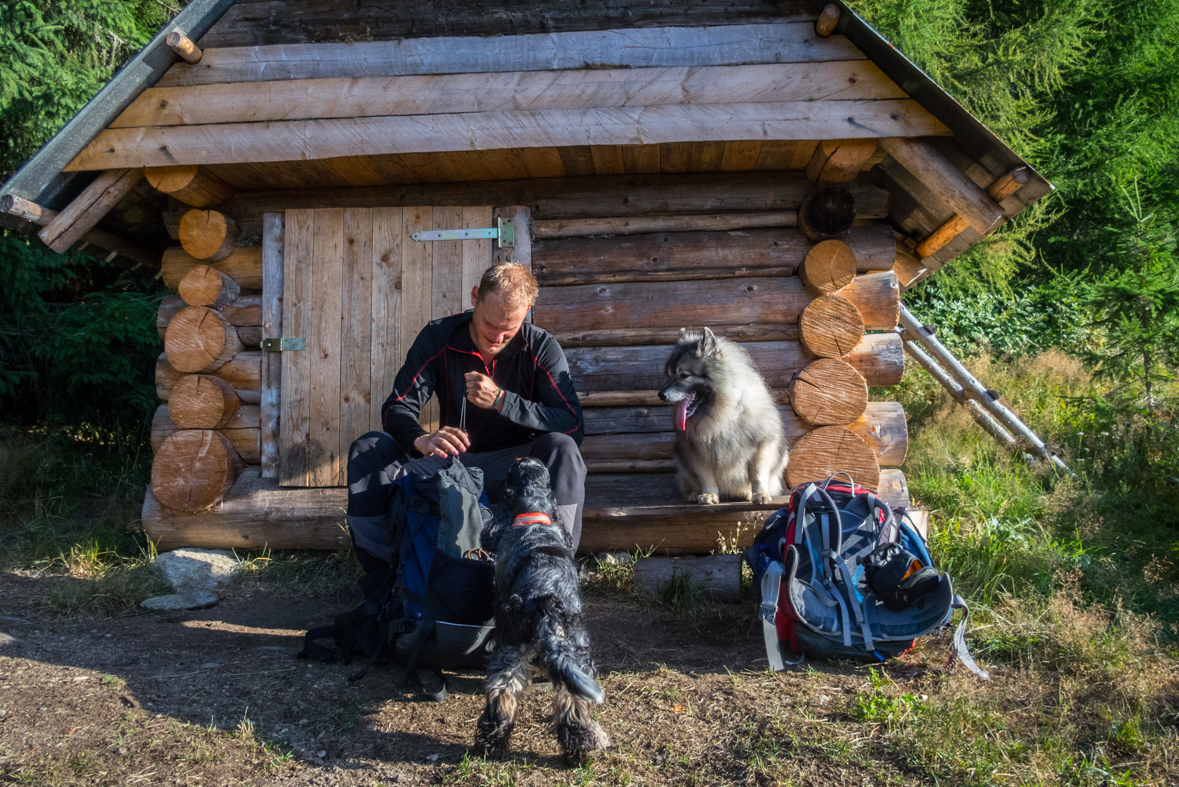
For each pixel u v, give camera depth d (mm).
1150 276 6395
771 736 2959
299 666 3660
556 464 3904
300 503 5176
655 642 4051
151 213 5879
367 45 4730
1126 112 13445
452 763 2848
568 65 4617
